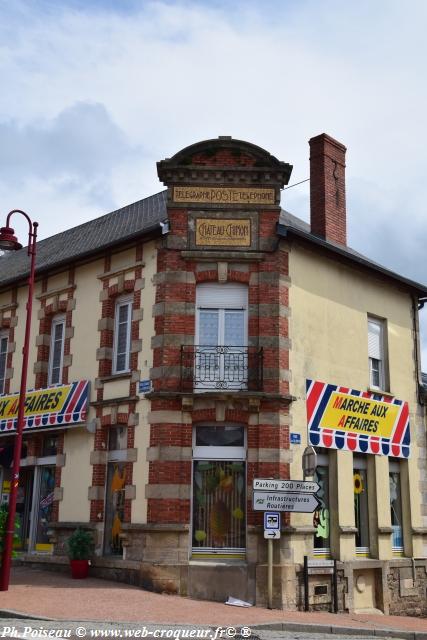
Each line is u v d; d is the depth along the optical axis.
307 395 15.12
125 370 15.80
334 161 19.62
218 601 13.19
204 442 14.41
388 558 16.22
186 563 13.50
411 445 17.88
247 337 14.79
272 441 14.09
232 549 13.91
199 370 14.51
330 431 15.48
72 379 16.78
